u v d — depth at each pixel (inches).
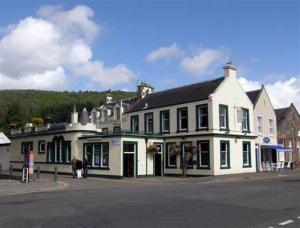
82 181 1165.1
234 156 1408.7
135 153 1362.0
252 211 498.3
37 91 5014.8
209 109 1344.7
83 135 1510.8
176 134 1444.4
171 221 426.3
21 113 3523.6
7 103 4239.7
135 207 533.0
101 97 4456.2
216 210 506.3
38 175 1205.1
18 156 1882.4
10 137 1945.1
